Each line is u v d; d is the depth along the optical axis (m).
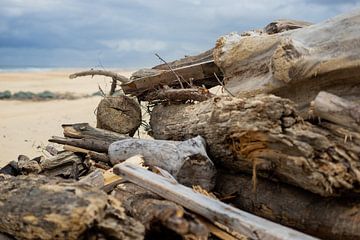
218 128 1.66
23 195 1.38
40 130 5.96
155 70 2.59
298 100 1.74
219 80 2.22
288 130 1.44
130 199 1.55
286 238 1.25
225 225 1.37
